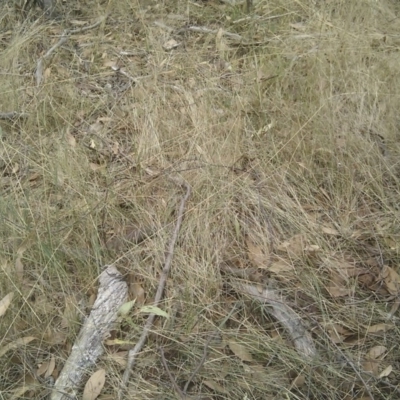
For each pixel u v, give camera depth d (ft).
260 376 3.76
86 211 4.67
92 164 5.29
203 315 4.06
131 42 7.02
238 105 5.74
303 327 4.03
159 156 5.30
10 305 4.03
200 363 3.71
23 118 5.76
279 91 5.86
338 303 4.24
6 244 4.46
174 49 6.82
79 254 4.42
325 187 5.14
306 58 6.23
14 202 4.76
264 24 7.09
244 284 4.30
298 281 4.37
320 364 3.80
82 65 6.63
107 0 7.69
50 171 5.09
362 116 5.65
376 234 4.70
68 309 4.07
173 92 6.07
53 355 3.86
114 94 6.17
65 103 6.02
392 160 5.32
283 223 4.79
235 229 4.71
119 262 4.46
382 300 4.25
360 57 6.20
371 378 3.76
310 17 6.91
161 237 4.55
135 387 3.71
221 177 5.02
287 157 5.31
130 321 3.93
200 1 7.71
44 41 6.97
